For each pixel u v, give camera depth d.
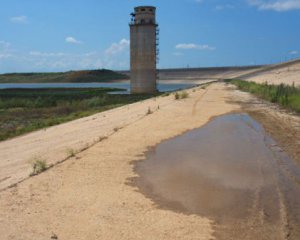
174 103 37.31
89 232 7.65
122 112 33.22
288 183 11.12
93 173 12.10
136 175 12.02
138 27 83.44
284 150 15.66
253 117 26.97
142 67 84.06
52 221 8.19
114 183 11.11
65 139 20.97
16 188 10.44
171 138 18.52
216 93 58.25
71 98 71.00
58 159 14.16
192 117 26.39
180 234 7.57
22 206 9.05
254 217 8.50
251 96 49.97
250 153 15.16
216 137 18.86
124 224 8.06
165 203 9.45
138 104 42.44
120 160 13.95
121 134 19.16
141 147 16.25
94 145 16.47
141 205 9.27
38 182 10.98
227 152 15.38
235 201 9.59
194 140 18.06
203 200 9.68
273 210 8.93
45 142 21.52
